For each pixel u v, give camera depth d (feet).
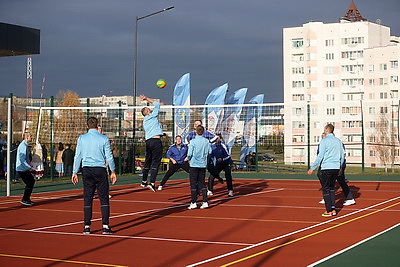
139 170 100.17
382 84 287.28
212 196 59.57
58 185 76.38
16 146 79.36
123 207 50.16
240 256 28.50
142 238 34.14
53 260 27.96
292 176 90.63
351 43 294.66
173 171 67.21
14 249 30.83
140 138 96.89
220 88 99.19
